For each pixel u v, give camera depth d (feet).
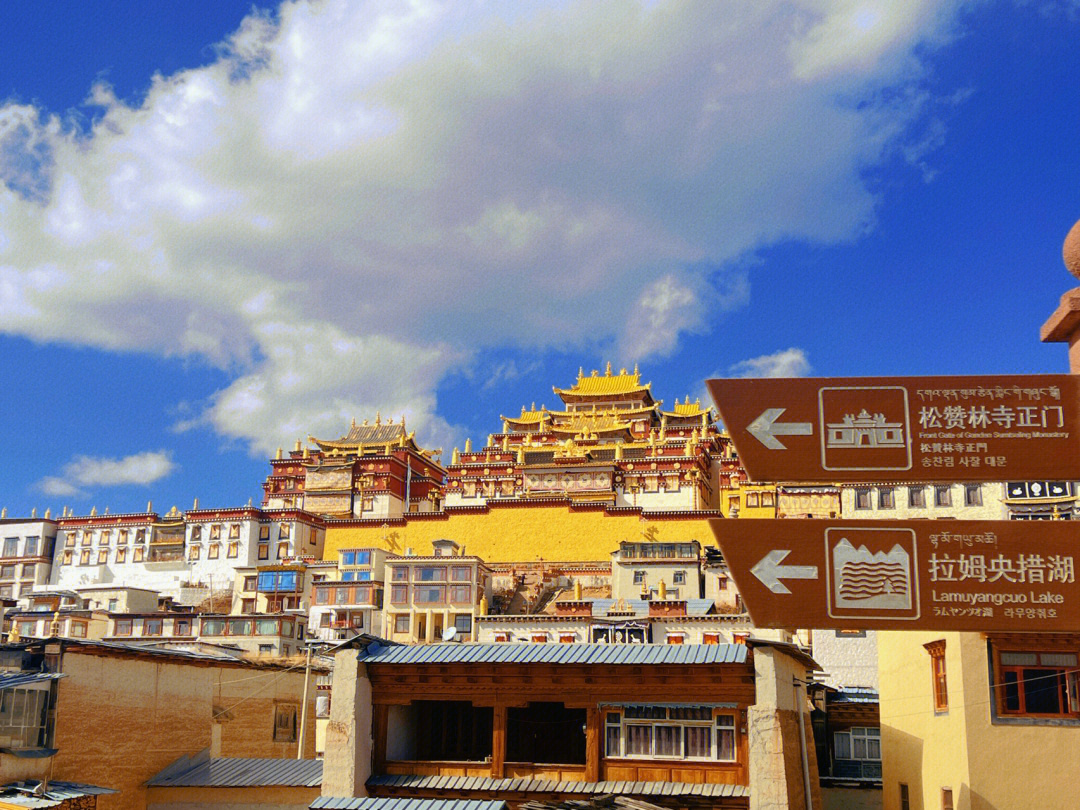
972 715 96.89
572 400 490.49
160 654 128.26
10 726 109.70
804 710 109.29
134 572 395.96
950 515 282.15
